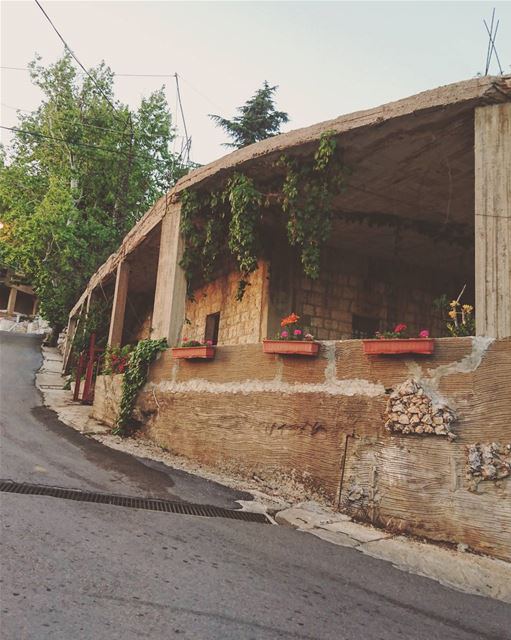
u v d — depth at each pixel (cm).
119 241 2742
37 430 899
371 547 448
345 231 987
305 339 639
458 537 459
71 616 258
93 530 395
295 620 288
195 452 743
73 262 2697
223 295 1166
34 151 3142
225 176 848
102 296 1902
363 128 646
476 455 464
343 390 575
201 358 770
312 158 728
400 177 768
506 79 542
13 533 363
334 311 1062
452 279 1203
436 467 485
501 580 395
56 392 1547
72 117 3061
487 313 513
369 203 869
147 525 429
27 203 3003
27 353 2445
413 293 1150
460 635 298
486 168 543
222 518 486
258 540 430
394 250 1075
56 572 307
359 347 571
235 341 1086
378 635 285
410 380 517
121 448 791
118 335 1318
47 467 602
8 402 1247
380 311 1108
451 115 594
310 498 575
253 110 3100
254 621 280
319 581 354
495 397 470
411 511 491
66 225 2641
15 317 4478
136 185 3045
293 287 1035
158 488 567
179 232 938
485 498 453
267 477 628
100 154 3025
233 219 827
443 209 882
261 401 661
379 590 354
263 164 779
